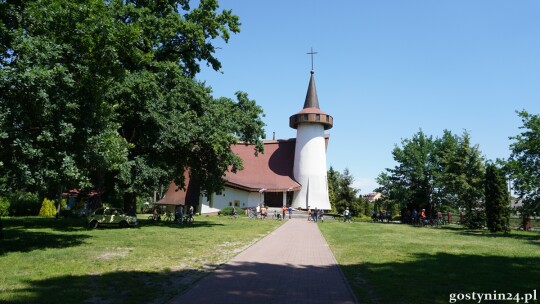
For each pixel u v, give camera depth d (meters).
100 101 14.43
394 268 11.34
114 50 14.27
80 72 13.59
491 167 28.62
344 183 71.75
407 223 41.34
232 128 28.31
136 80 21.28
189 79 27.06
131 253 13.36
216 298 7.66
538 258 13.77
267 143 65.50
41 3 12.66
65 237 17.89
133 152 26.31
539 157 25.23
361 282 9.43
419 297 7.95
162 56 26.95
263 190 50.84
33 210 41.69
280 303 7.38
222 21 27.17
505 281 9.65
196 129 25.41
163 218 36.25
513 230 31.73
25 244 15.05
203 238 18.72
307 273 10.45
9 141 11.97
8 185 13.14
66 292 7.72
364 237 21.44
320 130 61.31
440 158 41.03
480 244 18.69
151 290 8.18
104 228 23.95
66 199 48.78
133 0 24.20
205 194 31.00
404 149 44.41
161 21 24.19
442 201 40.12
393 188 43.38
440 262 12.56
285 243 17.66
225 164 29.14
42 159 12.74
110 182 28.64
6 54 11.92
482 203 32.78
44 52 11.98
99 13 13.74
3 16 12.36
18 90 11.48
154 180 25.05
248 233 22.14
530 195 25.30
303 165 60.19
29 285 8.27
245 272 10.38
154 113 23.12
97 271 10.08
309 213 42.44
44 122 12.63
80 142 13.63
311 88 62.06
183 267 10.96
